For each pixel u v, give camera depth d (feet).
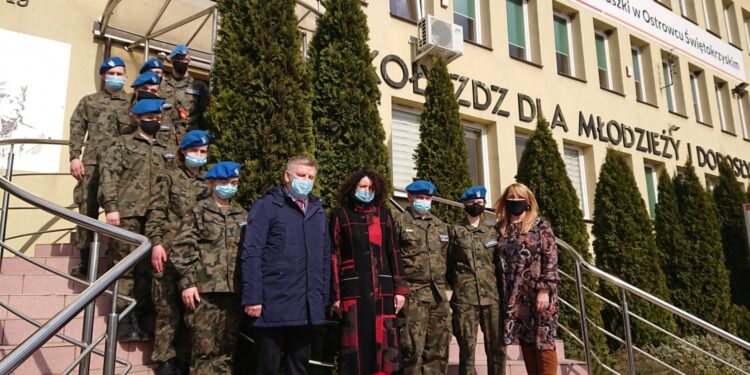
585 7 36.09
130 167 13.15
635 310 24.00
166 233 12.86
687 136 41.39
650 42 40.45
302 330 11.18
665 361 21.84
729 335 14.15
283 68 14.75
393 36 26.58
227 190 12.12
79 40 19.79
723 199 36.68
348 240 12.18
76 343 9.27
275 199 11.51
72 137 14.70
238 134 13.76
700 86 45.34
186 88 16.78
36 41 18.94
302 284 11.05
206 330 11.31
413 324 13.25
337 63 17.34
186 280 11.14
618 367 20.86
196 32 20.07
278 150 13.97
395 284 12.44
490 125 29.60
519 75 31.17
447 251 14.65
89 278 9.66
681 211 31.65
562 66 35.09
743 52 50.60
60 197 18.98
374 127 17.39
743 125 48.91
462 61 28.66
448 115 22.56
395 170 26.04
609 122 35.35
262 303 10.73
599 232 26.12
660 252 30.25
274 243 11.16
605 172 26.78
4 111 18.06
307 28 22.94
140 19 20.57
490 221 27.53
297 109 14.75
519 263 13.24
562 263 22.57
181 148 13.03
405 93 26.37
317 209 11.88
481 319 14.01
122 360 10.66
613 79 37.68
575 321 21.50
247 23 14.64
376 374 11.43
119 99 15.66
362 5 25.67
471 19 30.91
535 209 13.85
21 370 10.77
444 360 13.56
